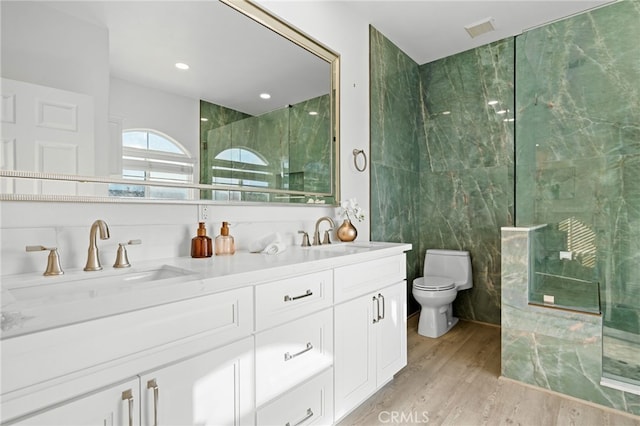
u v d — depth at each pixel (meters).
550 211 2.44
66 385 0.73
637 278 2.19
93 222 1.19
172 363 0.92
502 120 3.00
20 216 1.04
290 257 1.48
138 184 1.29
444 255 3.15
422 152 3.48
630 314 2.19
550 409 1.73
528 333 1.97
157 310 0.89
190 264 1.25
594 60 2.33
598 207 2.31
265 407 1.18
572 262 2.38
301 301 1.33
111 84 1.22
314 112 2.11
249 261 1.34
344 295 1.57
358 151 2.47
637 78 2.21
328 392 1.47
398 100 3.10
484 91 3.09
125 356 0.83
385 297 1.87
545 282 2.37
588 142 2.35
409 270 3.26
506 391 1.90
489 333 2.83
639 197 2.20
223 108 1.60
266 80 1.81
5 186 0.99
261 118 1.79
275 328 1.23
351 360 1.61
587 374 1.79
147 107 1.32
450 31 2.84
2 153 0.98
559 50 2.42
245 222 1.73
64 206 1.13
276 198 1.88
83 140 1.15
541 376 1.92
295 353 1.30
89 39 1.17
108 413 0.80
